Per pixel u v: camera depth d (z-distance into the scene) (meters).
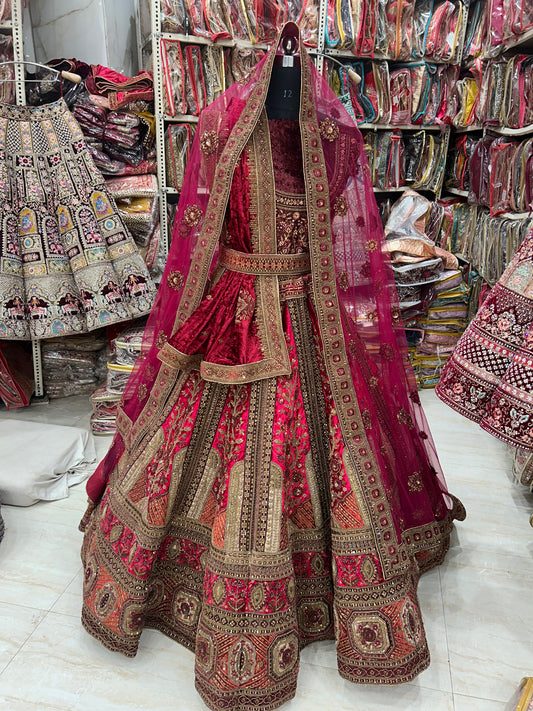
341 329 1.41
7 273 2.49
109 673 1.43
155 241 2.94
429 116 3.34
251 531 1.30
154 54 2.82
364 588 1.34
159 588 1.52
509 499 2.21
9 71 2.63
